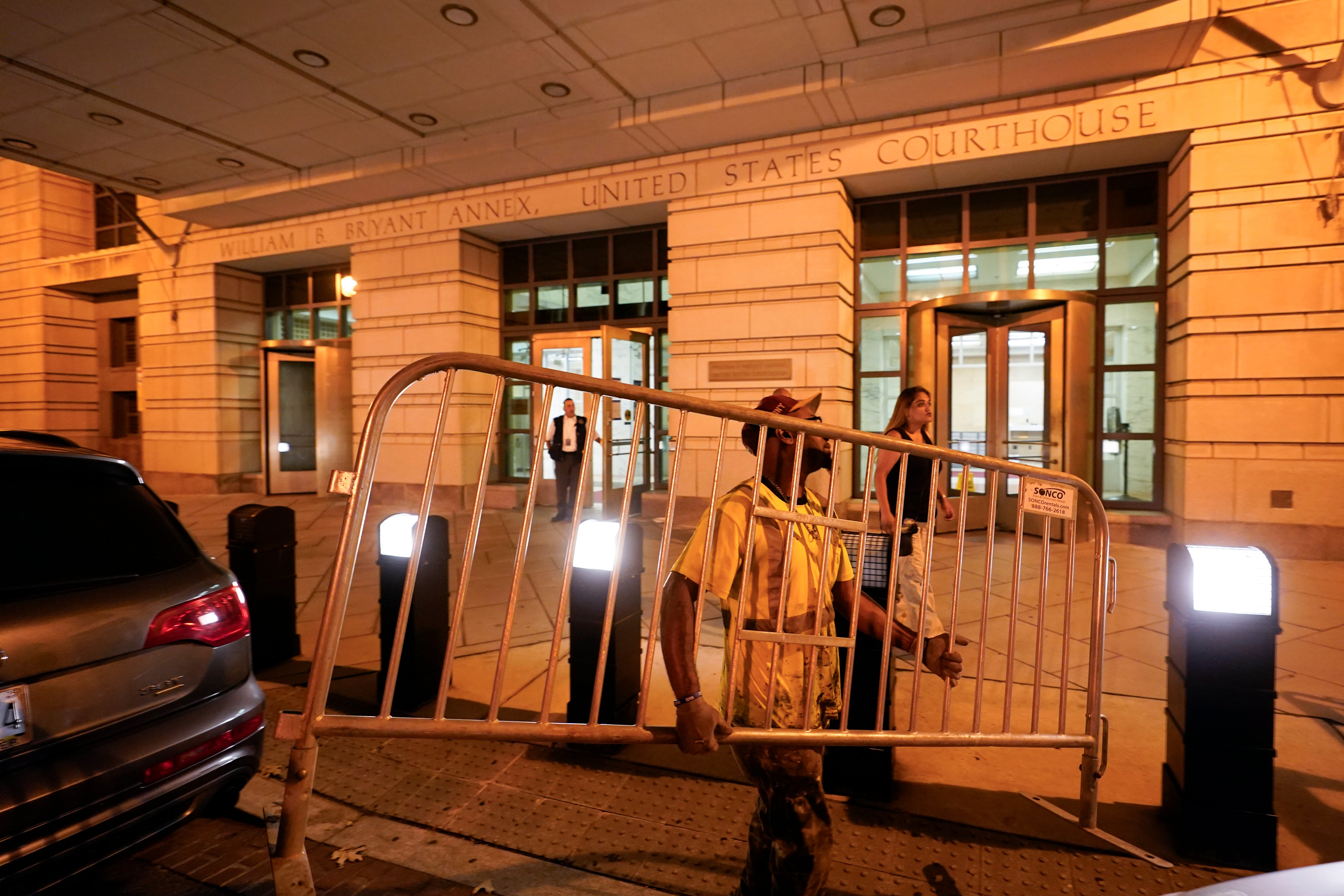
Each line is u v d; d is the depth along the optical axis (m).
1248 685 2.46
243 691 2.61
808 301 8.86
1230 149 7.07
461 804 2.95
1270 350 6.99
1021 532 2.56
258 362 14.03
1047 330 8.27
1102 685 3.15
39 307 15.29
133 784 2.20
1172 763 2.71
